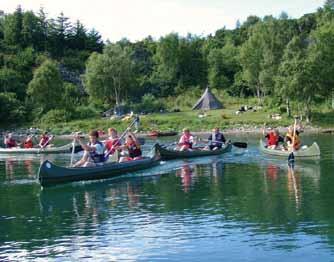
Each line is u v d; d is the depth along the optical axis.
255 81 85.69
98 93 93.31
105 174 22.70
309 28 119.69
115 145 25.34
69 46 143.50
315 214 14.98
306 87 63.84
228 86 105.69
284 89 64.88
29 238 13.46
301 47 71.12
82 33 146.50
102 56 93.88
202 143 36.19
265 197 17.62
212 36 143.00
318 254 11.62
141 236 13.34
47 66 86.69
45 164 20.61
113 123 73.06
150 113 82.56
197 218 14.95
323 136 49.81
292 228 13.59
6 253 12.27
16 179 24.05
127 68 93.88
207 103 83.31
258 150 34.34
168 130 65.56
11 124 81.19
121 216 15.52
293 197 17.47
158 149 28.33
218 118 70.44
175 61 112.12
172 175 23.47
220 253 11.90
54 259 11.80
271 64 76.75
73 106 86.94
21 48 132.38
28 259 11.83
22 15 140.00
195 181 21.53
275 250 11.96
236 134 58.22
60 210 16.69
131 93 100.38
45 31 141.00
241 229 13.66
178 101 96.25
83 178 21.88
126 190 19.91
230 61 110.69
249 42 84.50
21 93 99.31
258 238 12.84
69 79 118.38
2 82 99.75
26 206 17.48
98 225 14.55
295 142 30.48
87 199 18.34
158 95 105.56
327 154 31.02
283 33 79.94
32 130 75.00
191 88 107.94
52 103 85.56
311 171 23.56
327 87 67.06
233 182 20.97
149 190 19.72
